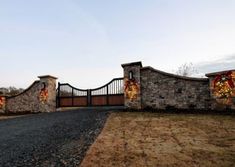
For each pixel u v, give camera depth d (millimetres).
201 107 10469
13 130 8266
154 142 5652
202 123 7824
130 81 12172
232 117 8797
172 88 11273
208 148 5117
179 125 7602
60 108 16766
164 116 9594
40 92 15812
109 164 4230
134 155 4707
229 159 4410
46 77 15727
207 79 10477
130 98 12055
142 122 8297
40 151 5184
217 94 10047
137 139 5953
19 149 5469
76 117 10375
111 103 13758
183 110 10828
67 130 7379
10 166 4336
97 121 8758
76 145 5508
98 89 14320
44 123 9398
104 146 5340
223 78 9969
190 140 5789
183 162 4297
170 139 5914
